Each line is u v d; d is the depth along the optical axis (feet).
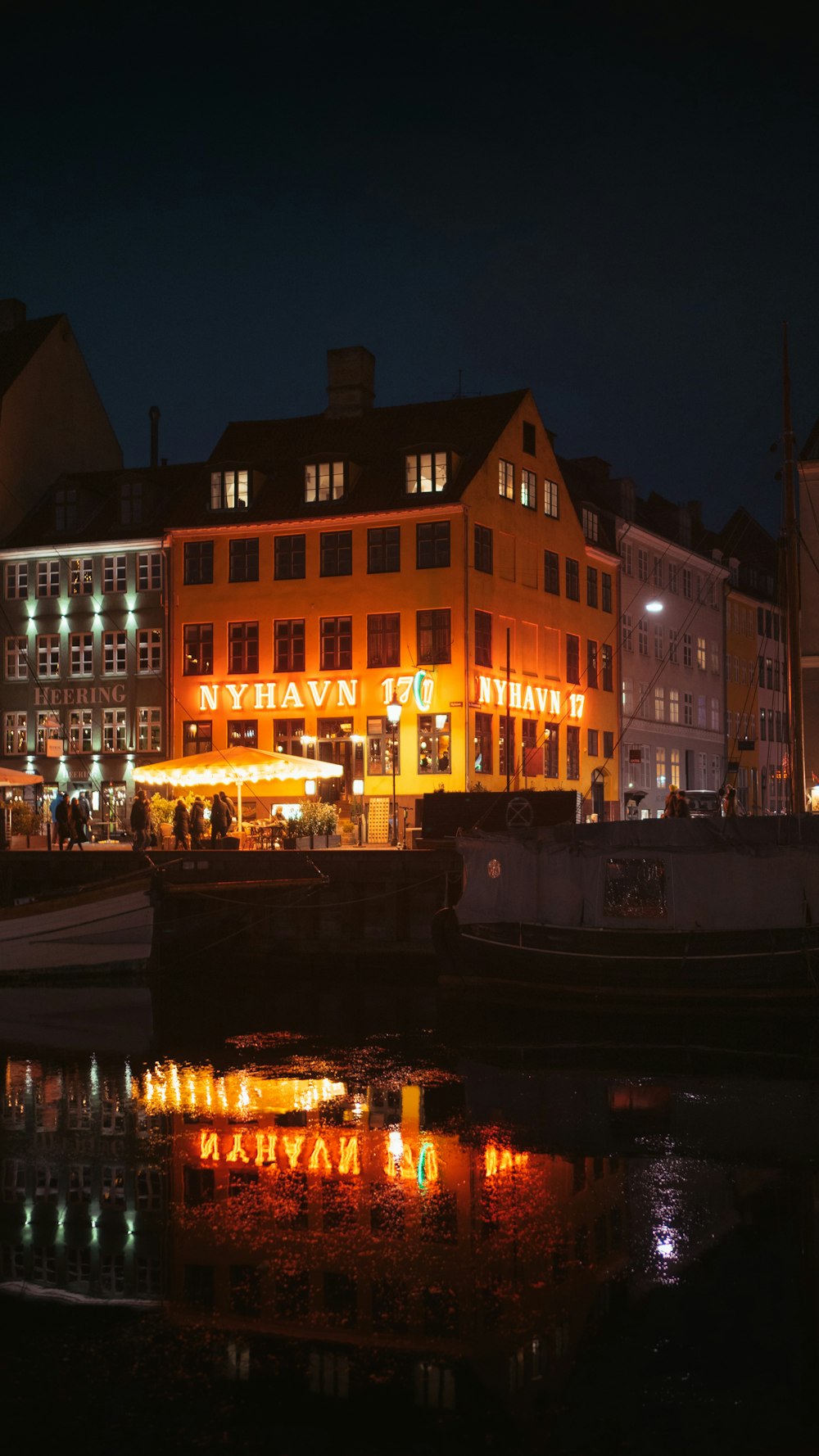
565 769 166.20
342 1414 29.86
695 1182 46.88
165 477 168.96
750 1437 28.84
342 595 149.59
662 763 197.88
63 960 99.71
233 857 105.70
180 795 153.48
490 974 86.33
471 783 143.23
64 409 180.45
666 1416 29.81
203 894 103.86
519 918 85.81
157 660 159.33
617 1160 49.90
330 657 150.00
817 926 79.56
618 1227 42.04
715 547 226.58
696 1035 76.54
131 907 99.50
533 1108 58.59
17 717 164.45
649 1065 68.03
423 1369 32.14
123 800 158.30
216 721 153.58
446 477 147.74
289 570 152.56
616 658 182.91
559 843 85.25
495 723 150.00
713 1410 30.07
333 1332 34.19
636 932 82.38
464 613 144.46
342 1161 50.31
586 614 174.50
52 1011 88.17
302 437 163.43
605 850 84.17
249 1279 37.93
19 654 165.27
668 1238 40.91
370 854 102.32
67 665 162.81
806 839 81.20
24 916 99.55
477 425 156.97
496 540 152.25
